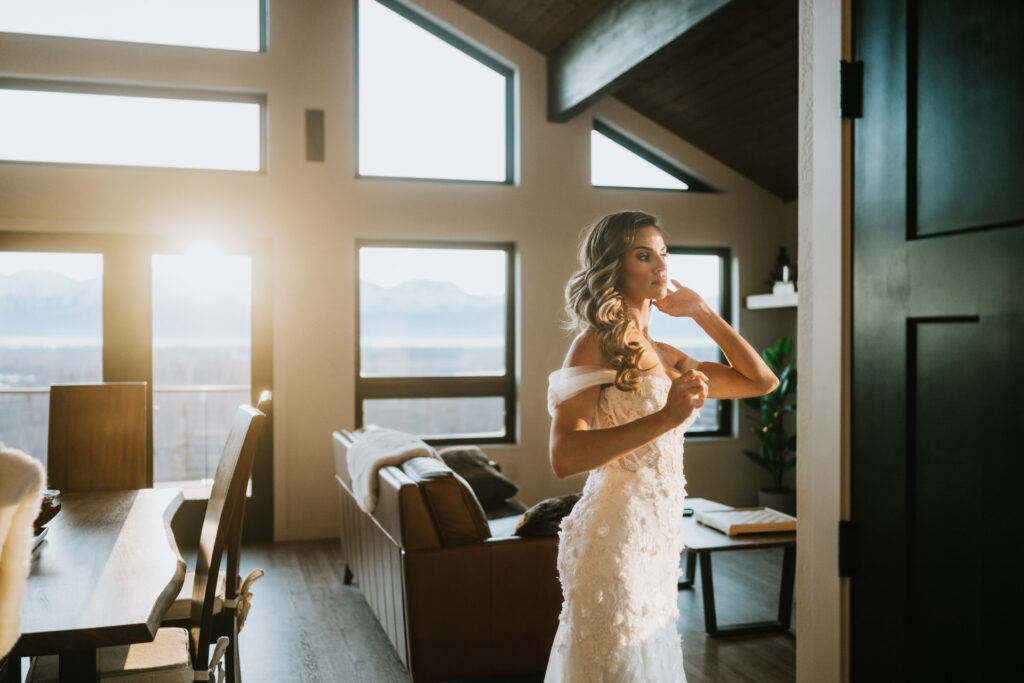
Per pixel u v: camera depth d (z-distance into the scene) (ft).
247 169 17.35
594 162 19.57
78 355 16.53
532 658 9.64
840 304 5.29
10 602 3.35
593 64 16.21
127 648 7.09
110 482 10.58
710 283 20.83
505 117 19.07
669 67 17.39
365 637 11.62
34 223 15.94
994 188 4.20
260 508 17.40
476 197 18.45
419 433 18.69
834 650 5.35
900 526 4.83
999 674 4.18
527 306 18.80
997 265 4.17
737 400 20.42
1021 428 4.04
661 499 5.06
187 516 17.03
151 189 16.55
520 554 9.57
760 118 17.70
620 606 4.86
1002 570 4.16
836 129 5.32
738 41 15.64
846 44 5.26
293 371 17.42
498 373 19.19
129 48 16.39
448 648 9.37
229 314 17.24
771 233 20.61
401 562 9.39
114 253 16.58
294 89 17.28
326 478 17.65
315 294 17.49
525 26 17.87
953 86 4.46
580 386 4.82
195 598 7.09
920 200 4.69
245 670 10.39
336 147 17.56
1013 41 4.09
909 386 4.77
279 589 13.94
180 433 17.02
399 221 17.97
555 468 4.73
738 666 10.51
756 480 20.53
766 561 15.96
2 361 16.17
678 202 19.89
